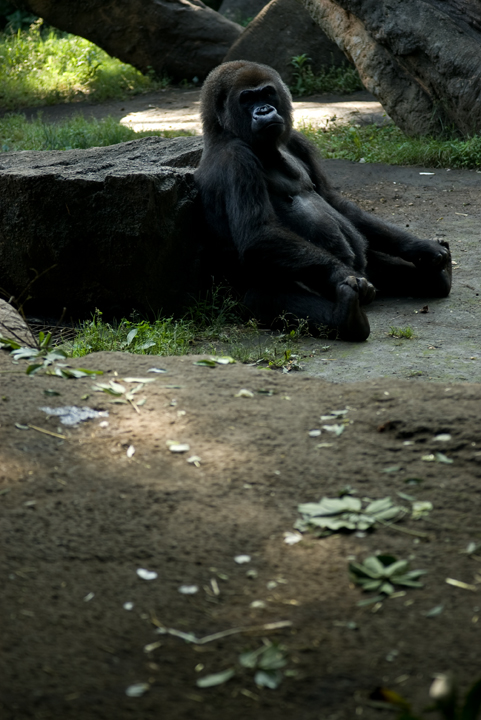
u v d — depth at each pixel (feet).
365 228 21.53
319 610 7.61
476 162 36.32
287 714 6.41
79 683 6.74
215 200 20.45
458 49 36.86
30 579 8.09
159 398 12.16
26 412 11.53
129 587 7.98
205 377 13.10
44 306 20.74
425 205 31.09
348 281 18.20
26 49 66.74
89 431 11.15
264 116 19.21
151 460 10.41
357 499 9.40
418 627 7.32
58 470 10.15
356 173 36.37
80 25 62.03
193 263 21.06
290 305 19.56
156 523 9.04
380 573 8.03
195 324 20.44
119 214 19.11
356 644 7.14
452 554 8.41
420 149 37.50
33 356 13.98
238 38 58.75
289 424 11.33
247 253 19.21
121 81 62.75
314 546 8.64
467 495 9.46
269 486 9.79
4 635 7.30
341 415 11.55
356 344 18.52
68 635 7.32
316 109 50.21
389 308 21.20
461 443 10.50
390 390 12.36
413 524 8.96
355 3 40.14
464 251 25.49
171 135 42.63
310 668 6.87
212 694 6.63
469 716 5.86
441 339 18.49
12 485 9.77
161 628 7.41
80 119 47.42
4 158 25.61
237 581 8.06
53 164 23.98
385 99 41.37
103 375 13.15
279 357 17.63
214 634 7.32
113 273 19.72
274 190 20.16
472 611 7.50
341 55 57.93
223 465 10.25
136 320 20.07
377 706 6.44
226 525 8.99
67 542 8.68
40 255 19.84
